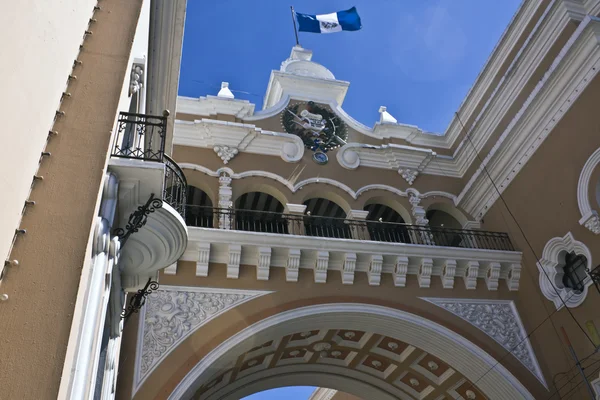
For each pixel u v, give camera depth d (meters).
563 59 13.03
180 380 10.34
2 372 3.70
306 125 16.36
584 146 12.76
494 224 15.41
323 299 12.34
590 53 12.60
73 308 4.12
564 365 12.45
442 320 12.94
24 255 4.29
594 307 11.99
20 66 3.79
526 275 13.86
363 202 15.45
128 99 7.29
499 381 12.54
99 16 6.48
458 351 12.80
